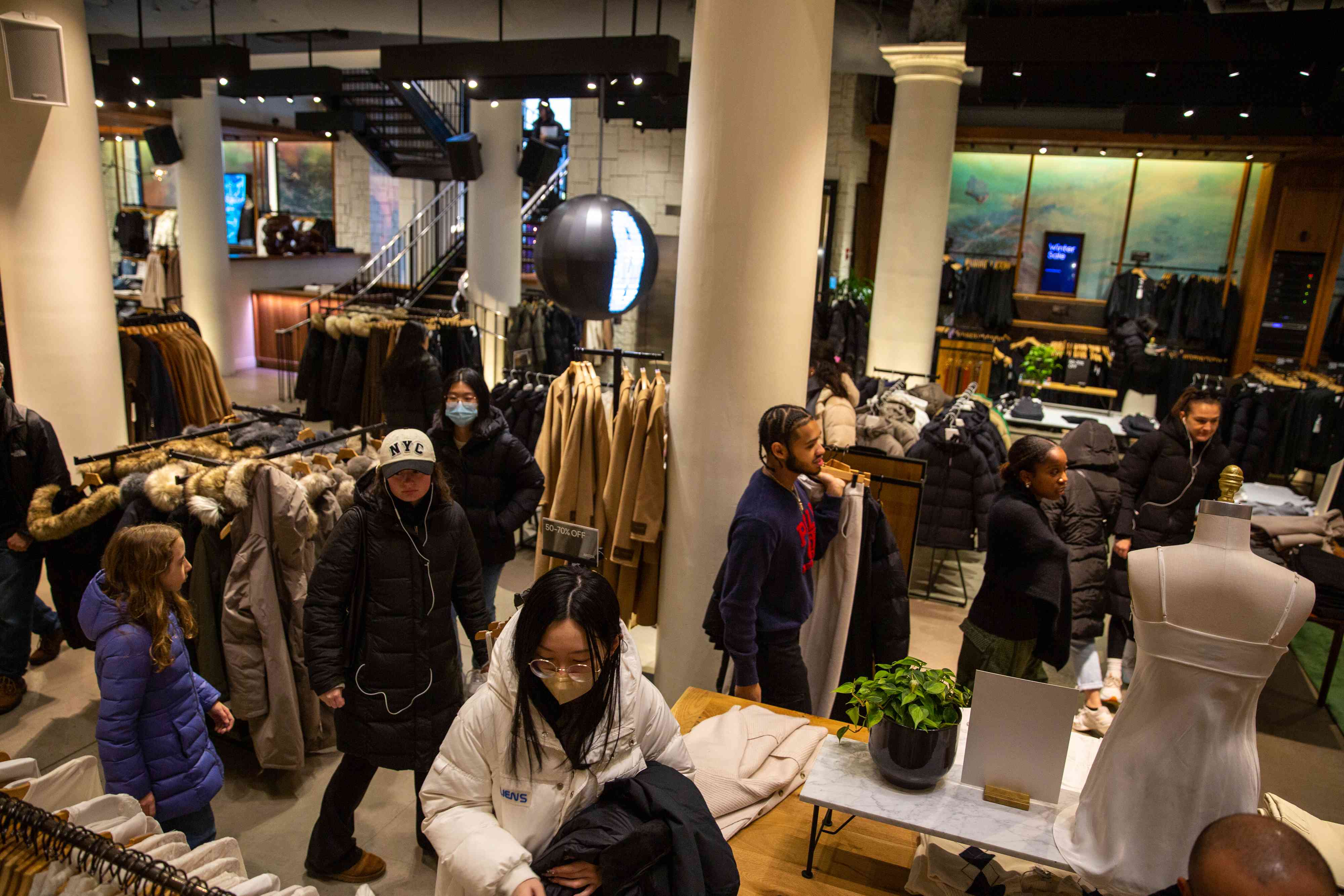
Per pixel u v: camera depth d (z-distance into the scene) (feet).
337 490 11.76
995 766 6.36
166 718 7.98
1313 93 15.03
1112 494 13.80
